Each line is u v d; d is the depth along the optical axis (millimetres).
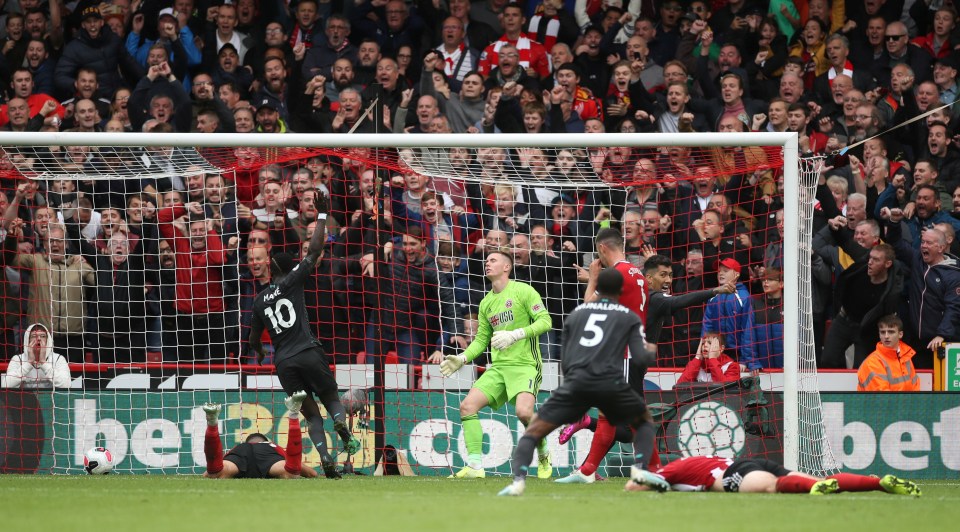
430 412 34250
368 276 37938
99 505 20297
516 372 30516
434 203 38656
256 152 36000
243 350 38531
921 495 24469
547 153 39375
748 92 44844
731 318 35562
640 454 22094
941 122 42781
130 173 37875
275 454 29344
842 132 43438
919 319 38688
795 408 30281
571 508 19422
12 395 33875
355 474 33062
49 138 31625
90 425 33938
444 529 16156
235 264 39281
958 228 40000
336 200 40250
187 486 25953
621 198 40406
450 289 37969
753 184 39500
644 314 26938
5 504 20578
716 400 33625
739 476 22875
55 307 38219
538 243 38156
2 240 38688
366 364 34531
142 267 39500
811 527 16797
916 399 34219
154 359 39000
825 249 39656
